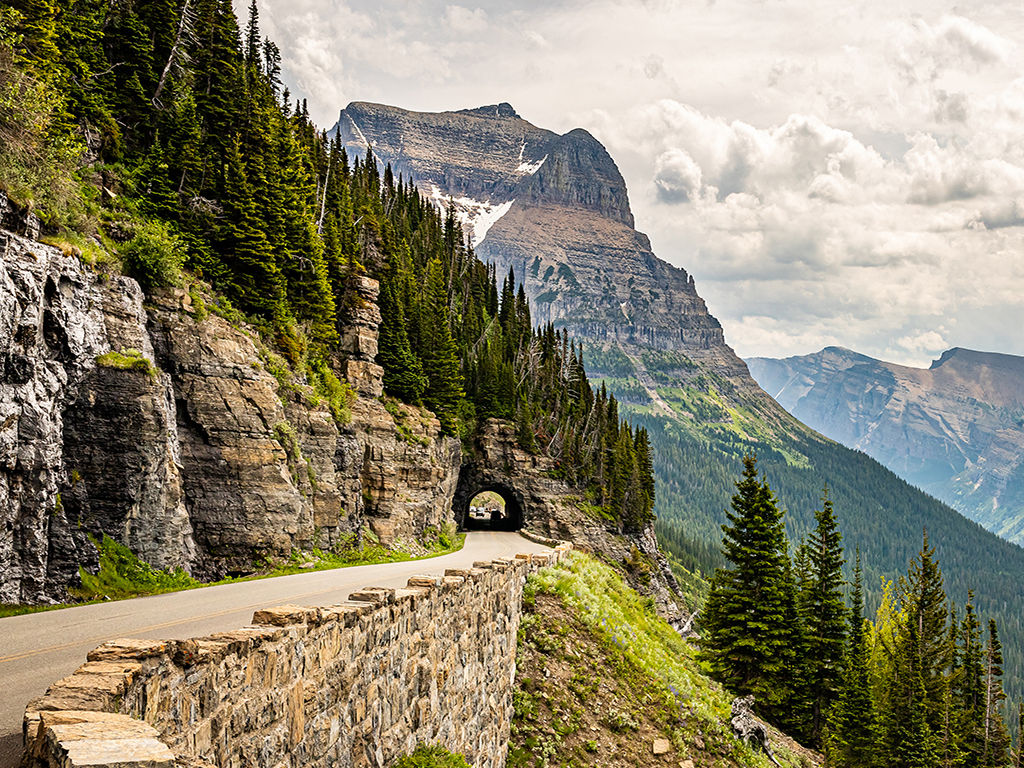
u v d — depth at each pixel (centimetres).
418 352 7012
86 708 547
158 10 4394
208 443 3189
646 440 11350
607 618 3056
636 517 10069
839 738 4181
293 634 888
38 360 2138
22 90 2498
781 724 4291
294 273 4644
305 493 3647
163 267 3098
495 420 8994
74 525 2288
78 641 1139
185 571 2755
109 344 2628
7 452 1920
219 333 3322
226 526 3172
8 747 648
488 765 1933
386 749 1184
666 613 8962
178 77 4431
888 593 6419
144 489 2581
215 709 727
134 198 3466
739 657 4206
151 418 2600
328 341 4994
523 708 2325
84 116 3397
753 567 4338
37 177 2425
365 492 4841
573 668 2592
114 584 2292
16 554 1938
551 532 8744
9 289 1948
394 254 7406
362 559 3984
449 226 12888
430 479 5728
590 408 11525
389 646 1212
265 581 2316
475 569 1989
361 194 8306
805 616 4634
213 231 3844
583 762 2233
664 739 2502
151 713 628
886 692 4956
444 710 1511
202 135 4206
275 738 840
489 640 1984
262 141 4534
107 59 4012
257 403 3362
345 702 1035
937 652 4991
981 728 5147
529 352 11300
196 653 696
